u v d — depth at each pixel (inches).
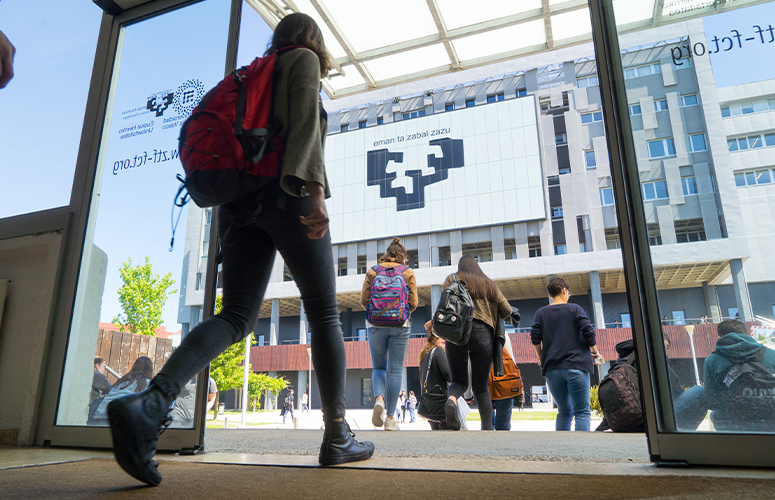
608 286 1423.5
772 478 44.5
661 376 57.7
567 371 133.6
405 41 212.2
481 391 127.6
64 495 37.9
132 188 100.6
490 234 1451.8
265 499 35.9
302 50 52.2
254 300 53.3
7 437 92.1
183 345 46.2
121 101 107.7
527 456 65.3
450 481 44.4
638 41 71.6
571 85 1461.6
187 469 54.7
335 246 1609.3
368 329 146.5
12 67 33.8
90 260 99.0
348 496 37.1
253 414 1176.8
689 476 46.0
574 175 1395.2
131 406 39.6
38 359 92.4
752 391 56.4
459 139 1537.9
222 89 49.4
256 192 48.9
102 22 113.3
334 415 56.9
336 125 1733.5
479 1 193.3
